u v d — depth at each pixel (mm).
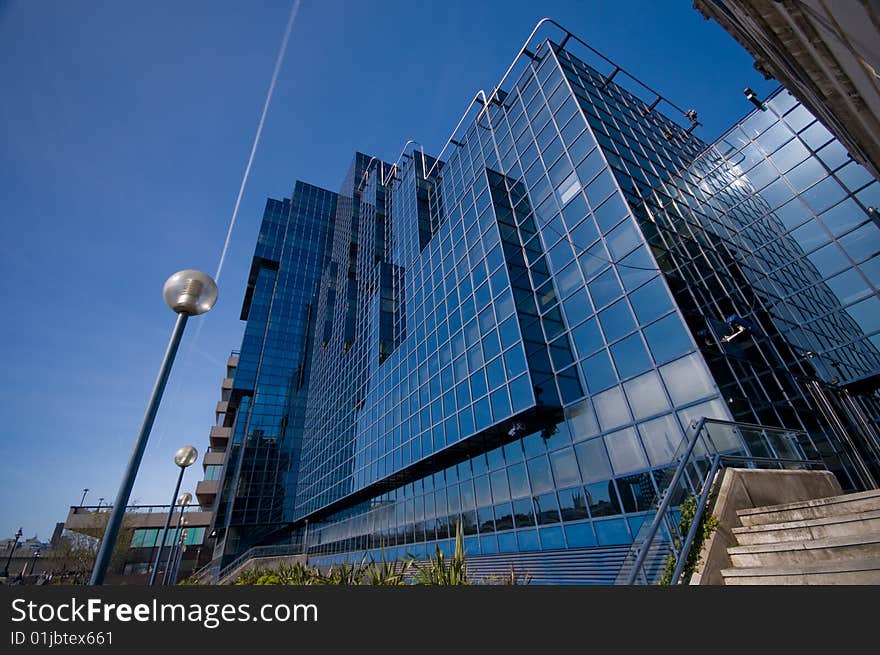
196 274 5406
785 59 2826
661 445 10070
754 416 9703
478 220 19016
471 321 17484
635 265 12141
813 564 3848
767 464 7148
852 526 4332
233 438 58375
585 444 12039
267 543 48375
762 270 14422
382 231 36719
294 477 54281
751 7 2404
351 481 28000
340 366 37812
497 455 15492
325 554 31422
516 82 20703
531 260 16344
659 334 10969
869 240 12594
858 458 10578
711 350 10312
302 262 77000
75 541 46375
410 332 23453
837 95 2736
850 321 12391
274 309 68875
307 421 49094
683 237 13453
